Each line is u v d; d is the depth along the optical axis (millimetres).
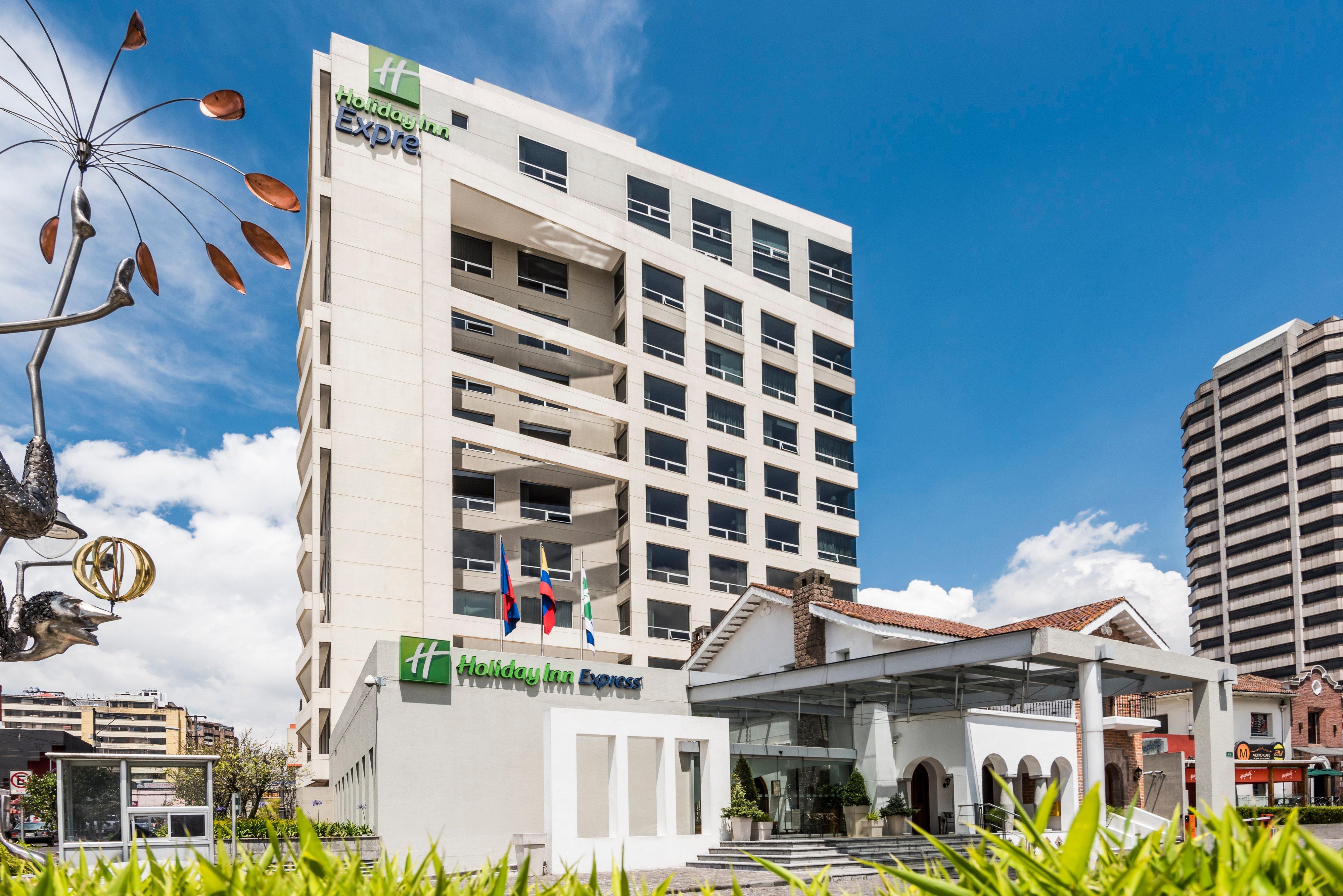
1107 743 32656
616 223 51594
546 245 51531
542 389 46562
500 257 50969
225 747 48250
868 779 28859
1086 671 20703
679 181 56125
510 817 24453
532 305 51156
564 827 22625
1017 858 1958
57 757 15539
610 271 53688
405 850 22438
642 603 47781
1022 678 25562
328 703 39719
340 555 40969
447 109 49156
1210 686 22969
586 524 49469
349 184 44531
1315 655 107750
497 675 25234
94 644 8383
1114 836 2227
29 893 2438
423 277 45125
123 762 16016
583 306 52500
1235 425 122438
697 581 49969
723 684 27656
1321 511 110500
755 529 53188
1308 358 115188
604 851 22953
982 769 31141
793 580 53969
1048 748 30344
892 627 27938
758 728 30531
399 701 23656
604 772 26281
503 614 28438
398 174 45750
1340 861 1577
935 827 29469
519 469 48500
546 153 51844
